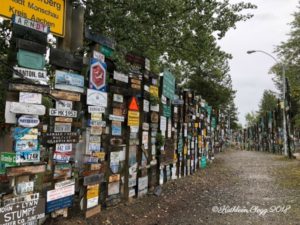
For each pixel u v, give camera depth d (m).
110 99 6.94
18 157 4.59
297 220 7.07
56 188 5.36
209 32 9.52
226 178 13.53
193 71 28.91
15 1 4.89
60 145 5.42
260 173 15.29
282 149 34.41
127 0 7.04
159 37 8.06
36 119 4.82
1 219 4.38
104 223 6.05
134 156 7.89
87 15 6.98
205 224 6.74
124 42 7.51
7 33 5.70
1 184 4.49
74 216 5.96
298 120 33.78
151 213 7.24
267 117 45.19
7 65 4.58
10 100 4.57
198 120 15.74
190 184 11.17
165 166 10.37
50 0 5.37
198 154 15.77
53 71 5.86
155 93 9.08
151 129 8.94
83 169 6.05
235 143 82.81
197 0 8.70
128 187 7.60
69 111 5.59
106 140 6.84
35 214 4.84
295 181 12.52
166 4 7.26
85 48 6.37
